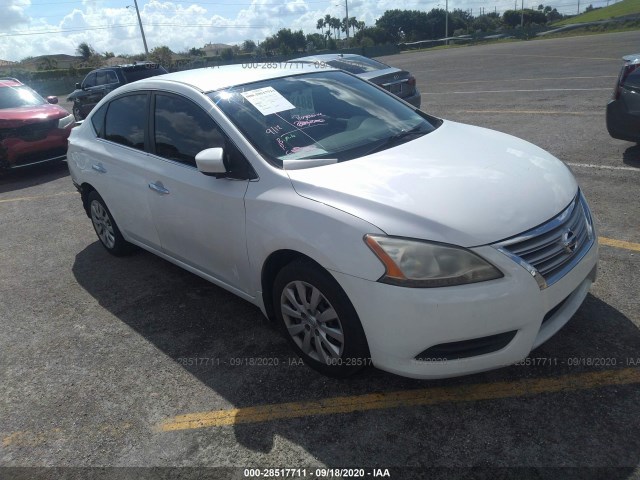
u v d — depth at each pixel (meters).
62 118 9.21
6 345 3.72
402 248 2.38
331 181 2.75
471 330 2.36
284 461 2.47
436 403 2.71
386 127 3.53
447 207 2.48
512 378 2.82
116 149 4.22
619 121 6.02
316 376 3.01
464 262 2.34
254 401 2.87
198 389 3.02
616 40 28.73
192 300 4.02
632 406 2.54
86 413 2.93
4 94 9.52
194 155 3.43
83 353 3.51
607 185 5.34
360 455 2.45
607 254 3.96
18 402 3.09
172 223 3.68
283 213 2.78
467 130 3.62
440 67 22.80
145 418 2.84
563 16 122.50
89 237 5.70
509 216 2.47
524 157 3.05
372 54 53.50
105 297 4.25
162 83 3.84
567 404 2.60
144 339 3.58
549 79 13.75
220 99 3.40
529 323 2.43
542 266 2.46
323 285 2.65
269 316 3.23
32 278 4.79
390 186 2.65
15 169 8.73
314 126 3.34
